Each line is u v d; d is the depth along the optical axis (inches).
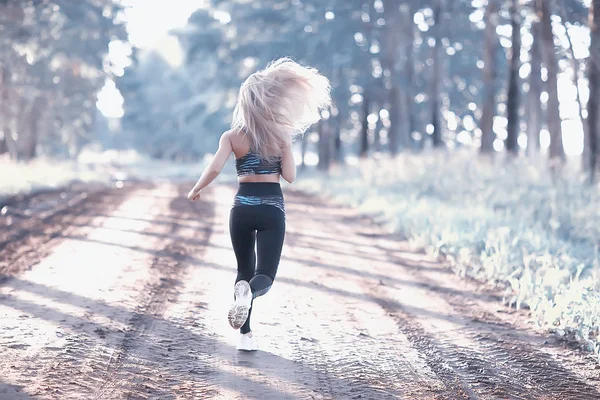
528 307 281.4
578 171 776.3
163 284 306.0
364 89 1462.8
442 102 1787.6
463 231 422.9
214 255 394.9
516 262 350.0
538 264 346.6
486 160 924.0
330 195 913.5
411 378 188.9
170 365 193.5
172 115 3139.8
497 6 1075.9
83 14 1349.7
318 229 537.0
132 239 442.9
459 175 832.3
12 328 221.0
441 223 489.1
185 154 2913.4
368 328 243.1
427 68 1571.1
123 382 176.9
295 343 221.5
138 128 3324.3
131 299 272.4
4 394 162.4
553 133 902.4
